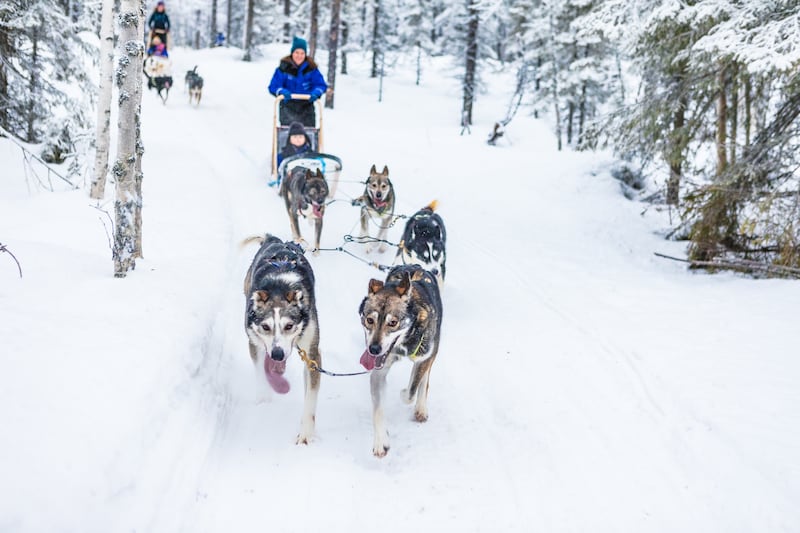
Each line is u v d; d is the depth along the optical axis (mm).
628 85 22828
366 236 8172
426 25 28469
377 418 3877
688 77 8820
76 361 3367
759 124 9016
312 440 3939
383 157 14398
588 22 9656
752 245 8219
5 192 7762
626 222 11031
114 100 15500
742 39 6910
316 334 4098
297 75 10961
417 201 11266
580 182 13188
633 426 4129
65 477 2512
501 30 31250
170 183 9648
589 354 5305
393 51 29438
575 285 7309
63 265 5105
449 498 3498
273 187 10633
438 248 6430
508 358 5316
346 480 3568
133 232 5141
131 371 3455
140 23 4914
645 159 10039
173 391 3617
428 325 4023
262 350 4258
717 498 3305
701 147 9906
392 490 3549
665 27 8898
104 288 4688
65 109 10750
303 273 4199
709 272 8195
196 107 19016
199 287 5359
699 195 8242
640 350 5223
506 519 3326
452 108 24719
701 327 5660
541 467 3773
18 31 9555
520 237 9625
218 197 9266
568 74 20812
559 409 4426
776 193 7219
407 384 4898
